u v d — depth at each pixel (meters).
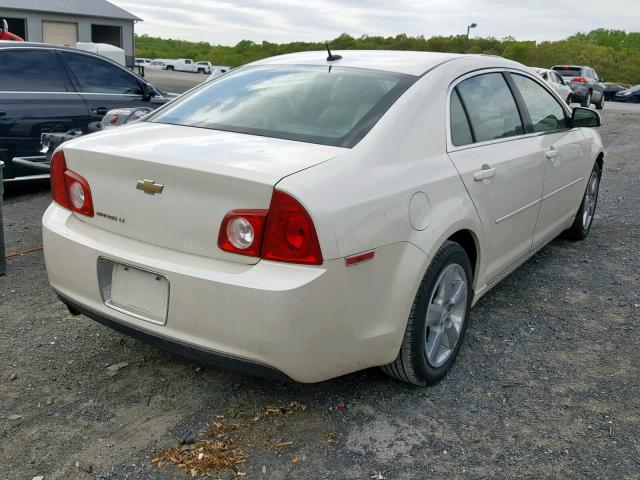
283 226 2.33
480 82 3.62
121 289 2.70
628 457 2.62
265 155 2.56
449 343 3.18
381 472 2.49
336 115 2.93
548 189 4.28
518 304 4.22
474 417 2.87
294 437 2.68
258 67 3.69
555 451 2.64
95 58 7.15
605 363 3.43
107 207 2.75
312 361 2.45
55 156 2.97
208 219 2.45
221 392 3.01
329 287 2.38
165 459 2.53
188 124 3.14
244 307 2.35
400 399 2.99
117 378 3.11
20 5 29.00
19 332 3.56
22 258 4.79
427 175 2.87
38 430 2.68
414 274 2.71
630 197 7.73
